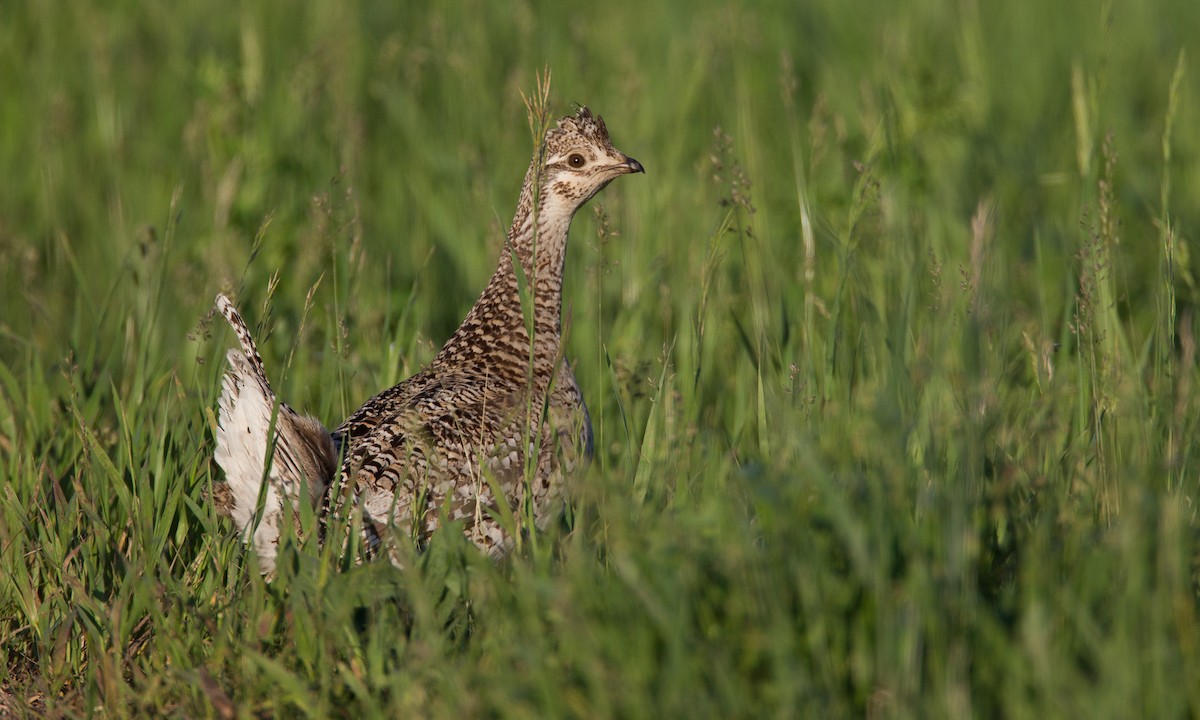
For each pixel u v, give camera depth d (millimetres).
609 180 15586
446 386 14500
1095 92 17766
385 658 10812
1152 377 14922
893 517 10172
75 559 13352
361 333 18109
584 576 10273
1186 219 21375
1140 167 25094
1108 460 12805
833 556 10242
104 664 11336
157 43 32281
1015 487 11742
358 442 13531
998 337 13227
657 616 9547
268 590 11500
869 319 16578
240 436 12359
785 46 31172
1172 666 9242
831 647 9758
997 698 9570
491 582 10656
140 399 15688
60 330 20734
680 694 9203
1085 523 11031
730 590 9984
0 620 13133
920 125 22984
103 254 23844
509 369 15133
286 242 20766
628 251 21156
